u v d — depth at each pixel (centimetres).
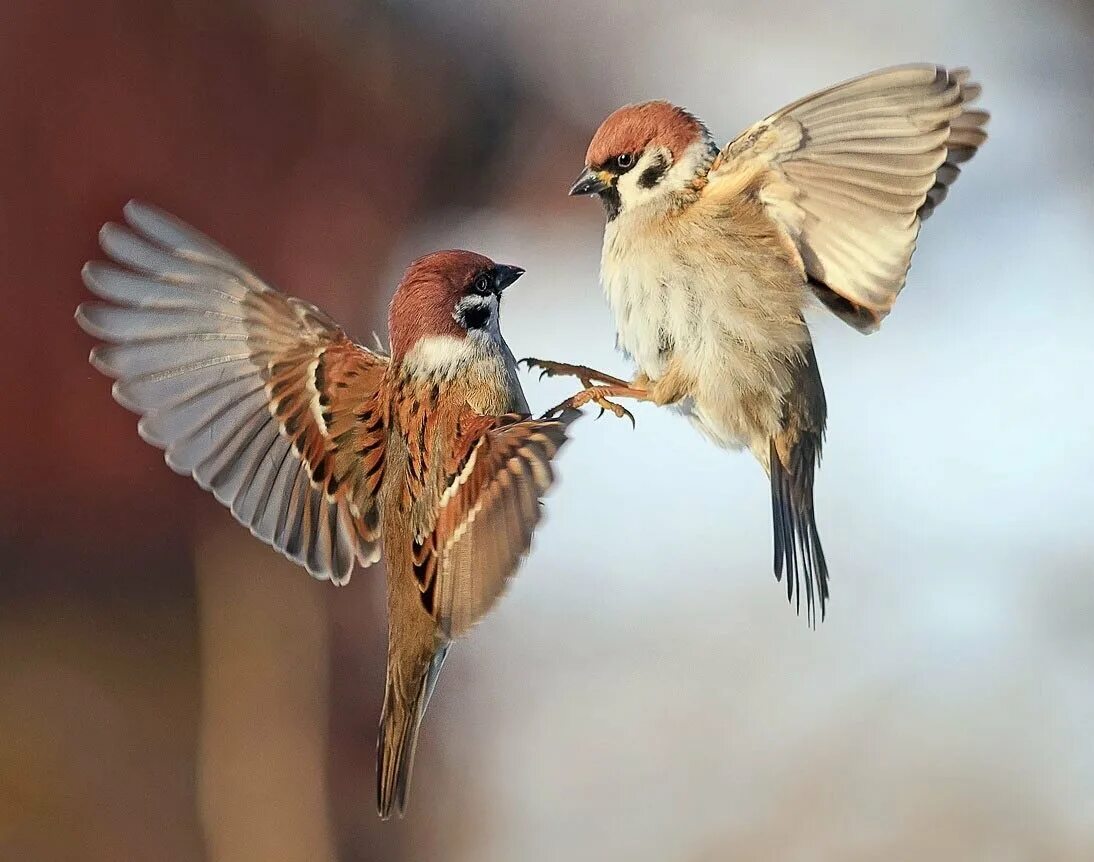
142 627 541
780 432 427
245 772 522
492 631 550
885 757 476
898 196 423
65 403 518
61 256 505
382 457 423
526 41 578
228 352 423
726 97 606
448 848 496
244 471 423
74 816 506
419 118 544
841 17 627
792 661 512
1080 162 622
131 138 505
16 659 525
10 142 495
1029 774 459
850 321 425
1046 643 493
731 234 425
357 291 534
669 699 503
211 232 511
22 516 526
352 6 532
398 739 422
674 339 426
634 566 554
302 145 527
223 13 512
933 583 512
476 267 423
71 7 497
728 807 468
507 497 419
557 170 574
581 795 485
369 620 548
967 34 628
